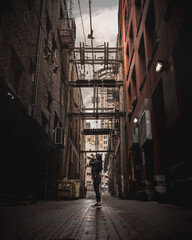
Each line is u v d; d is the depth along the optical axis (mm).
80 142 34344
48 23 14672
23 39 9859
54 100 15359
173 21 6516
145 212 4391
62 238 1962
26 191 9242
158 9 8266
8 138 7773
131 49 16703
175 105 6211
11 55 8594
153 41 10508
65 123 19438
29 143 9789
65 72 19859
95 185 6156
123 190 17250
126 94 18391
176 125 6105
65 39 17531
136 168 11953
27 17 10414
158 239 1930
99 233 2234
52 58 15008
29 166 9891
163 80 7488
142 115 10258
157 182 8430
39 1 12484
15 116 8164
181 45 6238
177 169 5906
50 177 13586
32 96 11039
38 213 4285
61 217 3607
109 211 4766
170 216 3625
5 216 3656
